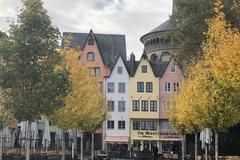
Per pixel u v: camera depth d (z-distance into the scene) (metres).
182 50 45.84
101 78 93.44
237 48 23.03
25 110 25.95
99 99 56.44
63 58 28.98
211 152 45.84
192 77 36.78
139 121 91.38
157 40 101.44
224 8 38.62
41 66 26.17
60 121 38.25
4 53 25.80
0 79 25.86
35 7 26.56
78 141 87.25
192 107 33.16
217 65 23.48
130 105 91.62
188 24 44.97
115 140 89.88
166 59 99.88
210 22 28.98
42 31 26.36
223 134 43.00
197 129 42.75
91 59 94.56
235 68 22.88
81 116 42.34
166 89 91.62
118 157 68.88
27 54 26.06
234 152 44.56
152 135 90.12
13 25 26.17
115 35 106.56
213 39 26.84
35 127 48.62
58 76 26.53
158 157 63.69
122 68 92.88
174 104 56.12
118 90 92.25
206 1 43.94
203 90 30.97
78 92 39.03
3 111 30.48
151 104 91.38
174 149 88.69
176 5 47.97
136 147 89.62
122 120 91.38
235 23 38.84
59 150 52.66
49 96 26.12
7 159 35.62
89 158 58.78
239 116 27.55
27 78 25.91
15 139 52.66
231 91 24.03
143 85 92.06
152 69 92.25
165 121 90.56
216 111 30.41
